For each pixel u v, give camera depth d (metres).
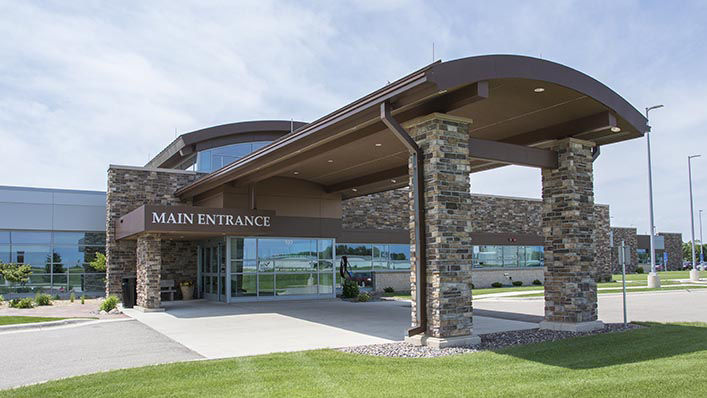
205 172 24.88
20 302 20.02
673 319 14.98
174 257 23.89
